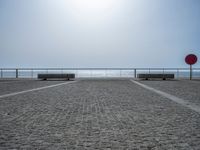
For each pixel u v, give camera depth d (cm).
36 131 433
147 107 686
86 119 530
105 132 426
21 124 484
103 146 353
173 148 344
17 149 342
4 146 355
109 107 685
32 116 562
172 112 610
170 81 2016
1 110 638
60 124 484
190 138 389
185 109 653
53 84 1634
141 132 426
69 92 1088
